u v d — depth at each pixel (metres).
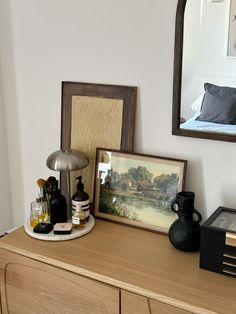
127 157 1.75
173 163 1.66
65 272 1.50
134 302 1.37
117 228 1.75
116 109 1.77
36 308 1.63
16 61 2.02
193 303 1.27
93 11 1.74
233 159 1.57
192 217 1.56
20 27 1.96
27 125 2.08
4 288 1.70
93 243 1.63
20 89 2.05
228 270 1.40
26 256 1.58
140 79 1.70
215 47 1.51
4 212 2.26
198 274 1.42
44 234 1.67
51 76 1.93
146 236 1.68
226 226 1.44
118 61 1.73
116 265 1.48
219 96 1.54
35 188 2.16
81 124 1.87
